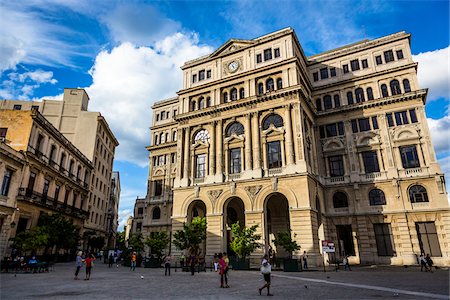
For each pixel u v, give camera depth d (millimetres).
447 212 35031
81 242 51531
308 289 15500
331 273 25844
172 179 57312
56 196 44094
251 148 39188
